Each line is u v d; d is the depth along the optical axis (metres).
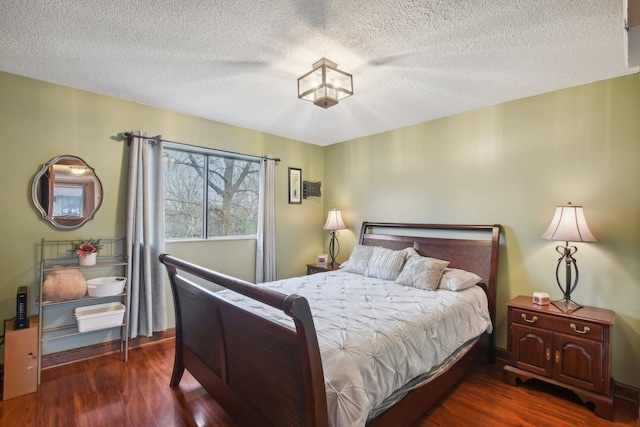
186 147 3.42
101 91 2.78
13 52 2.12
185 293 2.25
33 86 2.53
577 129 2.56
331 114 3.36
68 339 2.67
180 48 2.06
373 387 1.48
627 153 2.34
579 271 2.52
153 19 1.75
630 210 2.32
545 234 2.47
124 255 2.92
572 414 2.07
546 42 1.96
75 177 2.71
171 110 3.26
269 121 3.63
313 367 1.19
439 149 3.44
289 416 1.34
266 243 3.95
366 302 2.30
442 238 3.34
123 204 2.96
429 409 2.11
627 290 2.32
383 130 3.96
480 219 3.11
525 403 2.19
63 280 2.45
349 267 3.52
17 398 2.15
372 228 4.09
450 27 1.82
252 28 1.83
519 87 2.63
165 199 3.40
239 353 1.68
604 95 2.45
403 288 2.75
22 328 2.23
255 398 1.57
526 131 2.83
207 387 2.01
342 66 2.28
